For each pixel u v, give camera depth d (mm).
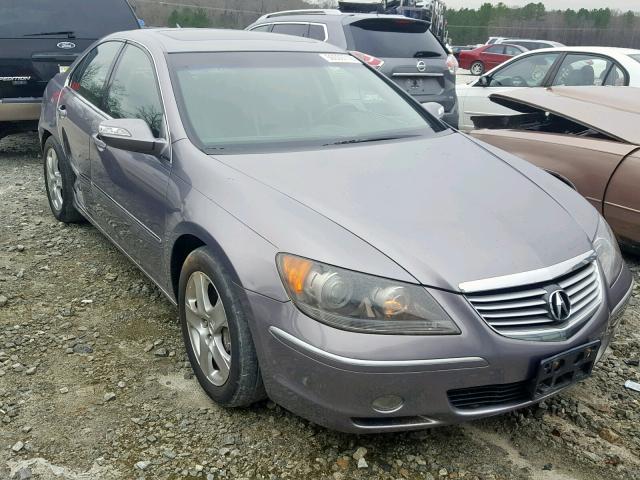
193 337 2992
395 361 2240
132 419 2783
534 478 2514
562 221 2775
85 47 7266
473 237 2510
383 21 7781
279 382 2473
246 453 2594
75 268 4309
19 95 6969
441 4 15281
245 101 3486
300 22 8227
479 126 5879
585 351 2494
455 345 2271
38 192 6039
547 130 5352
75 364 3188
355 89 3910
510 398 2438
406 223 2543
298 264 2379
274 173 2893
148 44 3863
